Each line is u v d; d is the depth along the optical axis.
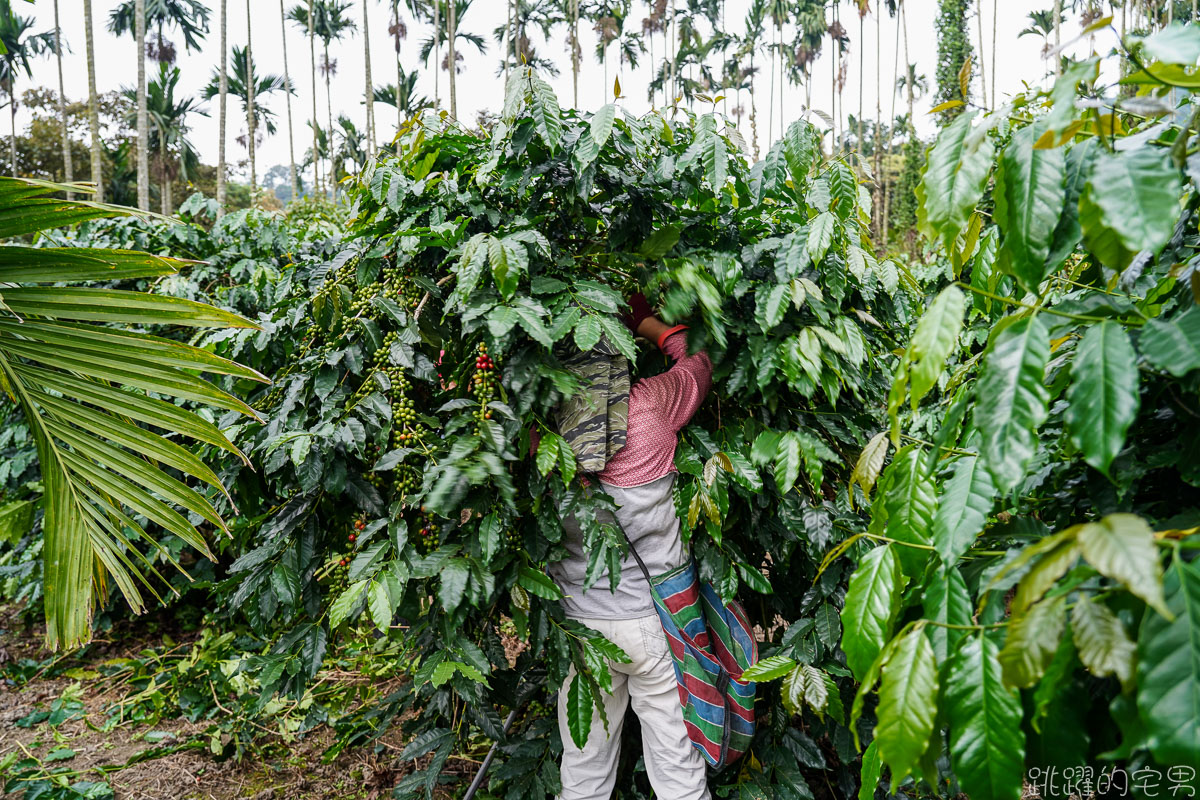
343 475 1.72
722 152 1.67
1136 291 1.14
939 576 0.91
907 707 0.78
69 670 3.24
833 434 1.88
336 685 2.95
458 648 1.66
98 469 1.64
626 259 1.81
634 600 1.70
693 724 1.66
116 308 1.53
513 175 1.75
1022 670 0.69
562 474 1.60
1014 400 0.79
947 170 0.92
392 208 1.79
